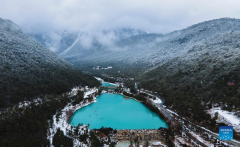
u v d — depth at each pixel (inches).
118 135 5182.1
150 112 7539.4
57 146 4333.2
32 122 4963.1
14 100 6279.5
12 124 4741.6
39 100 7042.3
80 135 4899.1
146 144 4746.6
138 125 6215.6
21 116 5132.9
